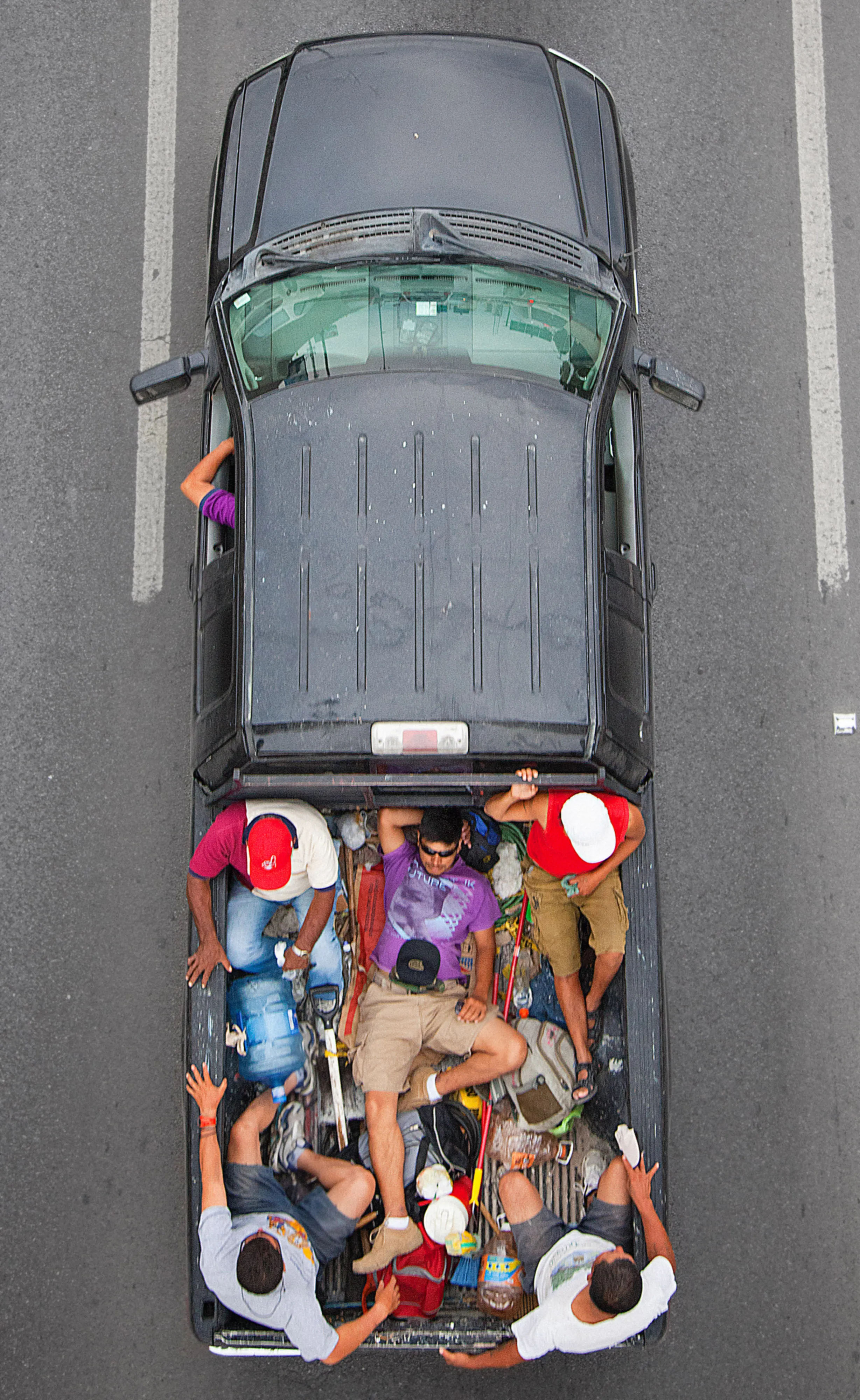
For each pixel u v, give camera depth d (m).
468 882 4.57
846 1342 5.42
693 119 6.66
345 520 4.29
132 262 6.42
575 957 4.61
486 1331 4.32
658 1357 5.37
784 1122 5.62
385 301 4.73
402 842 4.64
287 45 6.69
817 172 6.61
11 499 6.14
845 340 6.42
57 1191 5.49
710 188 6.57
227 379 4.70
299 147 5.09
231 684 4.27
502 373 4.56
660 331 6.38
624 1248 4.32
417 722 4.11
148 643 6.00
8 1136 5.54
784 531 6.20
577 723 4.16
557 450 4.41
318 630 4.20
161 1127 5.55
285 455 4.39
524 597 4.24
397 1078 4.49
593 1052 4.66
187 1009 4.48
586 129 5.29
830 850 5.89
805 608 6.12
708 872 5.84
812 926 5.81
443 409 4.41
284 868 4.27
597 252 5.00
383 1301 4.28
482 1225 4.61
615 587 4.45
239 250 5.04
